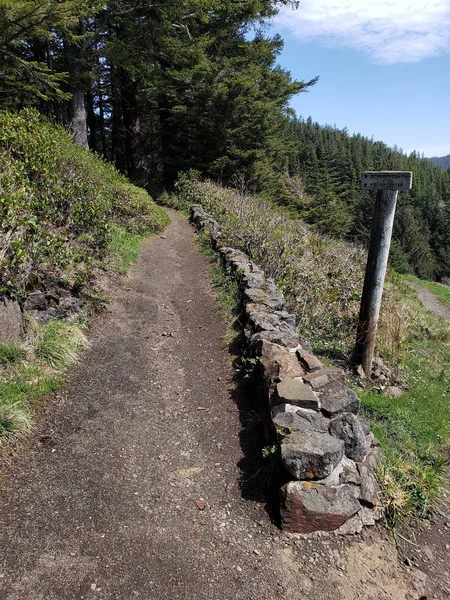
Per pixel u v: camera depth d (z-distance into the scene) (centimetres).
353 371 566
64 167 783
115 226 924
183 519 296
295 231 1213
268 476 328
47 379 412
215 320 622
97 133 3272
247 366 467
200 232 1111
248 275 664
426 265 4344
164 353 527
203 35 1720
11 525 272
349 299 796
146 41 1494
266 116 1873
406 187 483
